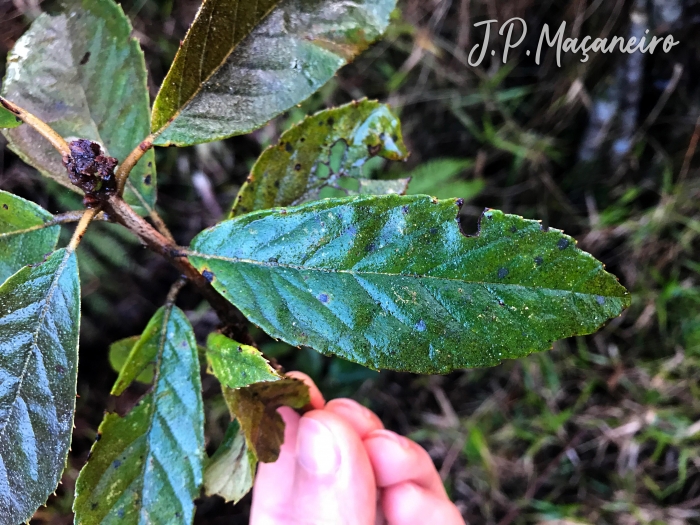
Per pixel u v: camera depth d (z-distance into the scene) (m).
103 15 0.18
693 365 0.44
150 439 0.16
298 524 0.29
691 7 0.34
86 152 0.14
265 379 0.14
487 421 0.47
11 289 0.14
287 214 0.14
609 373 0.46
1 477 0.14
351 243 0.14
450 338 0.14
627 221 0.44
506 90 0.43
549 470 0.46
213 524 0.43
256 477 0.31
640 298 0.45
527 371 0.46
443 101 0.44
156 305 0.43
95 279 0.39
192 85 0.15
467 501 0.46
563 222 0.47
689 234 0.43
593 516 0.45
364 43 0.15
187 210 0.43
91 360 0.42
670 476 0.45
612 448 0.47
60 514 0.38
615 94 0.40
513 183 0.46
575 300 0.14
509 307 0.14
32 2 0.34
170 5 0.39
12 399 0.14
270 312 0.14
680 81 0.39
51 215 0.15
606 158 0.44
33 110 0.17
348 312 0.14
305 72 0.15
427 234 0.14
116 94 0.18
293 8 0.15
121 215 0.15
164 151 0.41
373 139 0.19
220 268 0.15
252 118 0.15
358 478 0.26
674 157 0.42
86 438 0.41
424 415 0.47
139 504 0.16
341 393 0.45
